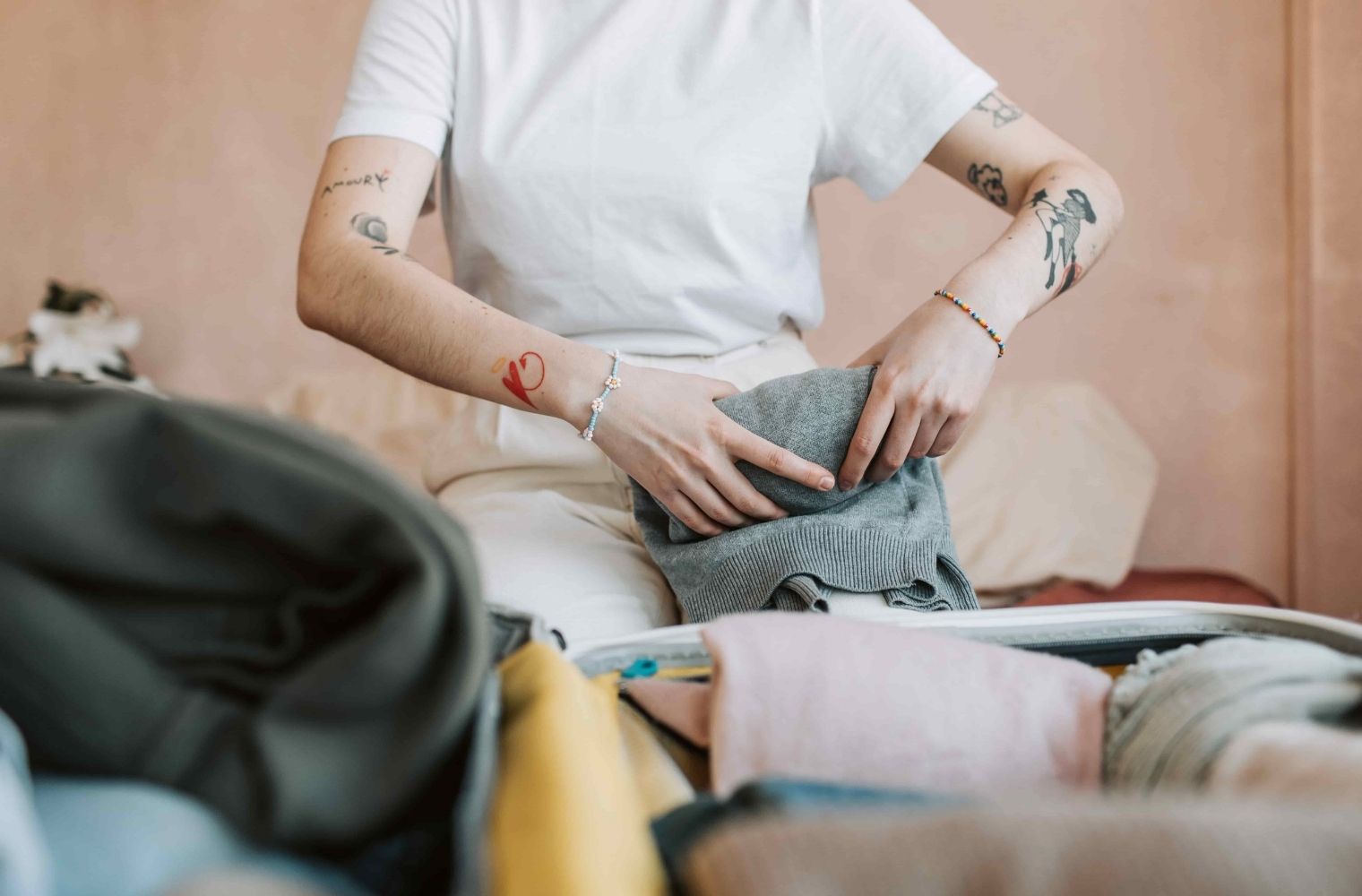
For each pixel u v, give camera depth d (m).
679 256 1.07
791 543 0.83
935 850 0.28
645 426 0.89
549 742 0.39
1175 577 2.15
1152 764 0.43
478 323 0.95
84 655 0.34
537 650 0.48
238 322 3.02
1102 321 2.56
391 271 0.98
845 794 0.38
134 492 0.34
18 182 3.06
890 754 0.47
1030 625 0.63
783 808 0.36
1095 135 2.56
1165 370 2.54
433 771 0.35
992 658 0.52
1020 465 2.19
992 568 2.03
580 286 1.07
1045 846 0.28
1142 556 2.54
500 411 1.07
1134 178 2.54
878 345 0.94
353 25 2.96
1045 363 2.59
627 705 0.56
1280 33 2.44
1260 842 0.27
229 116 3.00
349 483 0.34
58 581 0.36
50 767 0.35
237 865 0.32
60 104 3.05
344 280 0.99
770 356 1.12
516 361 0.93
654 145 1.06
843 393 0.88
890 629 0.54
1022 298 0.95
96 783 0.34
